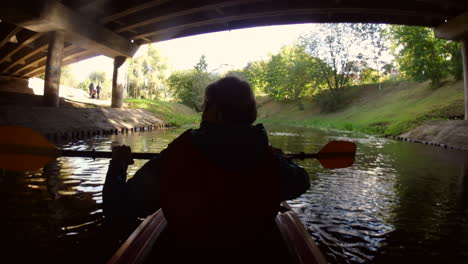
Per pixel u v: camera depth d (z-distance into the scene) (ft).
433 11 42.24
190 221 3.66
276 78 161.89
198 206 3.58
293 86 141.18
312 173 20.68
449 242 10.01
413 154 30.91
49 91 48.52
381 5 39.88
